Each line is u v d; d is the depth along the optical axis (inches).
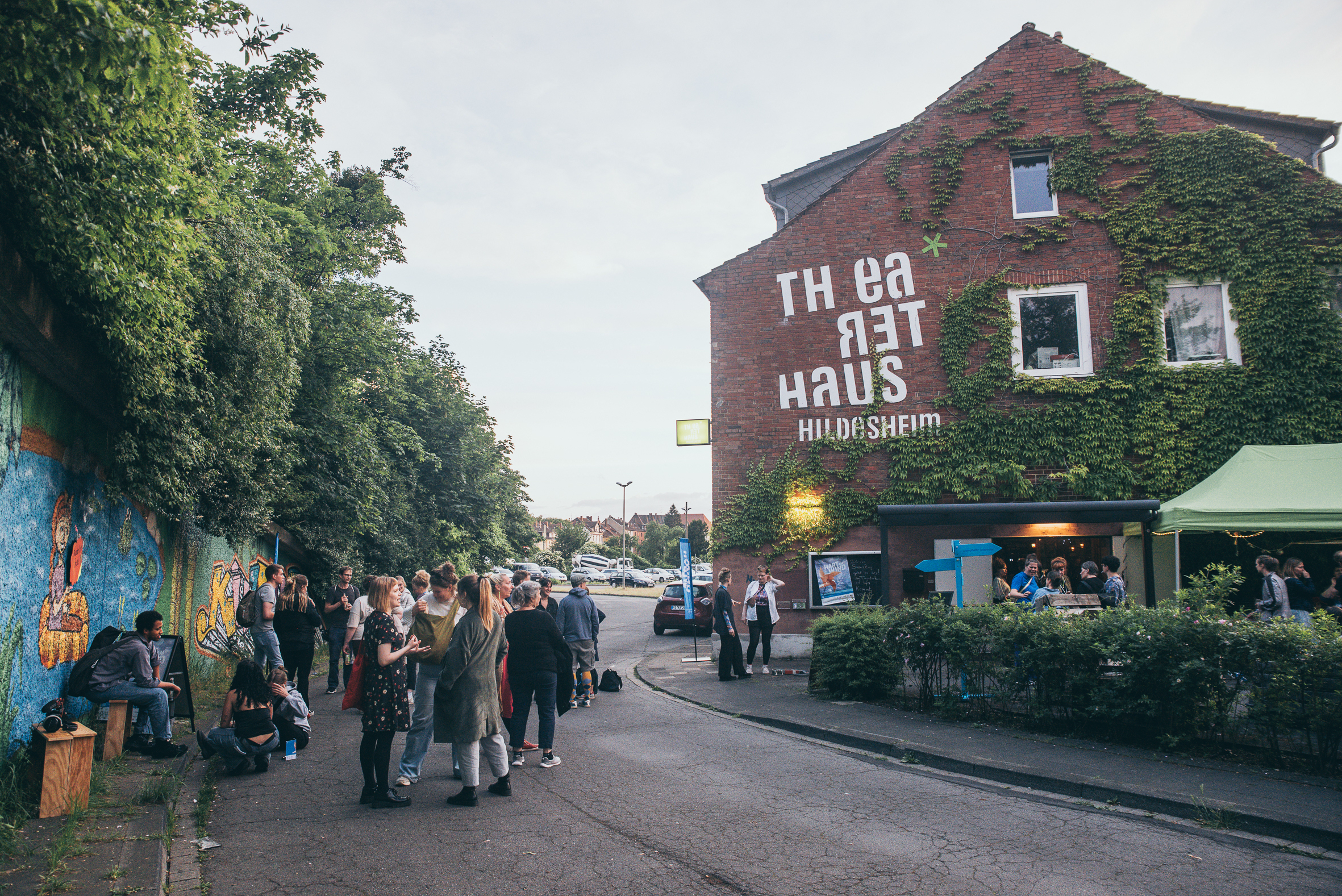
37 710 280.7
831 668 440.5
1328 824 210.2
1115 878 185.9
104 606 362.6
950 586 624.7
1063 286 632.4
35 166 211.0
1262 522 459.5
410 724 264.2
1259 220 605.0
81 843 200.8
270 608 429.1
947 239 652.7
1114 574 426.3
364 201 854.5
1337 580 429.4
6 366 257.6
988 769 281.0
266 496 521.7
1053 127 646.5
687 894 177.8
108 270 238.4
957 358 638.5
